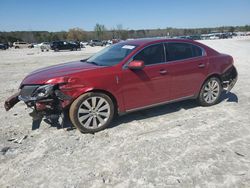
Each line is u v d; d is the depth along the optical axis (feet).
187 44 18.25
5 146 13.76
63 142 14.06
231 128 15.40
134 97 16.01
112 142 13.94
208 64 18.78
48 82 13.99
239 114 17.83
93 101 14.82
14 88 28.81
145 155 12.42
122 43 18.48
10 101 15.52
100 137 14.60
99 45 199.41
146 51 16.46
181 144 13.46
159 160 11.94
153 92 16.63
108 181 10.52
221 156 12.18
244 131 14.96
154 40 17.10
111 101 15.34
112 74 15.06
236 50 78.43
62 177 10.87
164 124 16.26
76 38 328.70
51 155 12.71
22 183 10.56
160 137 14.37
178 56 17.63
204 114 17.93
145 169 11.26
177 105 19.95
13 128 16.28
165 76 16.81
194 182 10.30
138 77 15.84
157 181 10.41
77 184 10.38
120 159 12.14
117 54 16.87
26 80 15.33
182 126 15.85
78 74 14.40
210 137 14.23
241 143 13.48
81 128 14.84
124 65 15.57
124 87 15.49
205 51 18.94
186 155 12.32
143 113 18.31
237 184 10.14
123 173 11.02
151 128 15.67
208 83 19.20
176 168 11.27
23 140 14.48
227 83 20.38
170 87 17.28
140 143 13.69
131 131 15.30
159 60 16.79
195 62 18.15
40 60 68.08
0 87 29.43
